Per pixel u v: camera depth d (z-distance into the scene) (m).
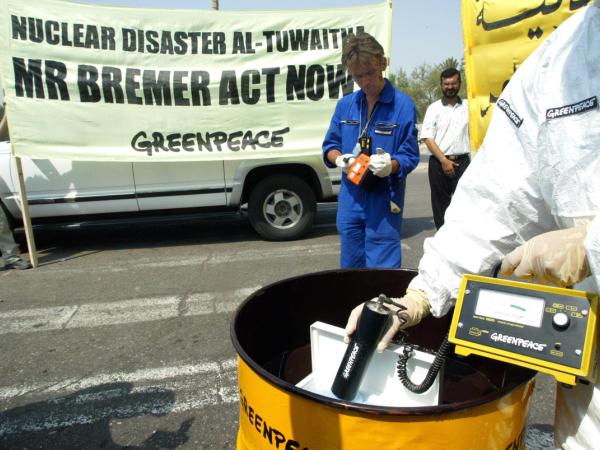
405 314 1.17
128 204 5.08
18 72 4.49
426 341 1.72
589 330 0.87
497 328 0.96
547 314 0.91
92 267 4.70
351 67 2.36
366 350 1.18
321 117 5.15
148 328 3.26
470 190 1.17
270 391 1.09
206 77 4.91
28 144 4.57
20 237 6.04
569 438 1.09
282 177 5.31
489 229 1.11
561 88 0.96
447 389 1.47
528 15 1.81
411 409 0.93
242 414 1.30
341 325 1.77
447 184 4.90
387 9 4.80
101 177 4.97
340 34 4.99
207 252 5.12
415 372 1.30
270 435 1.14
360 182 2.42
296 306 1.67
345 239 2.67
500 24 1.92
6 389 2.57
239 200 5.29
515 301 0.96
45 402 2.44
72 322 3.39
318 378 1.48
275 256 4.88
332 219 6.67
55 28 4.55
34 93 4.54
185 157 5.00
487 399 0.97
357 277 1.72
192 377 2.63
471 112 2.13
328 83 5.09
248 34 4.92
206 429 2.21
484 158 1.15
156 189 5.08
